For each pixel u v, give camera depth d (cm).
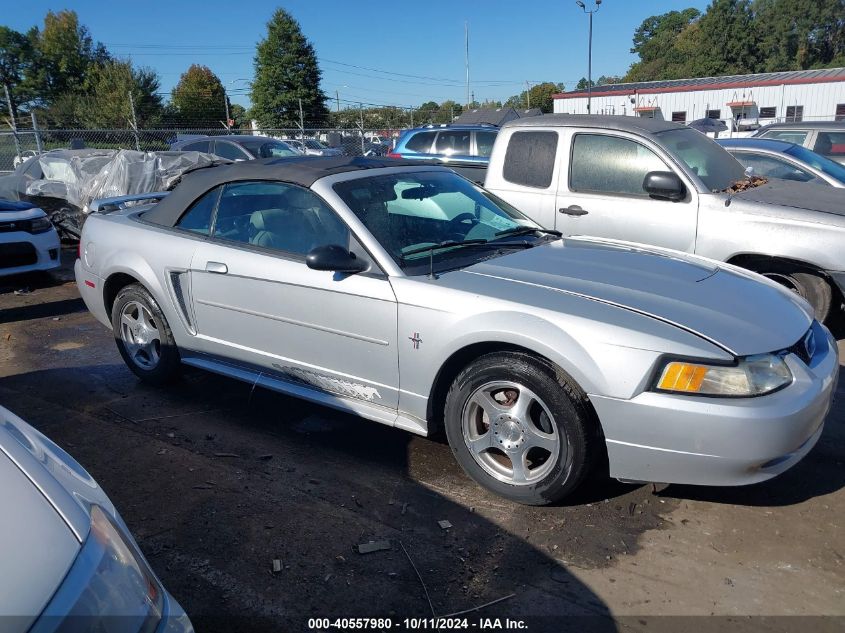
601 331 303
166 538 316
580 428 309
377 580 286
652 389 295
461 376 338
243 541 313
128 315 489
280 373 411
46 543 163
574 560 297
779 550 302
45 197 1076
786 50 6475
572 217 605
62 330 659
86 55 6494
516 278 347
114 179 1032
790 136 1059
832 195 579
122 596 167
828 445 393
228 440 412
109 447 406
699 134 641
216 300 425
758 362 295
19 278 873
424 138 1287
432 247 374
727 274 374
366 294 359
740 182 595
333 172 408
